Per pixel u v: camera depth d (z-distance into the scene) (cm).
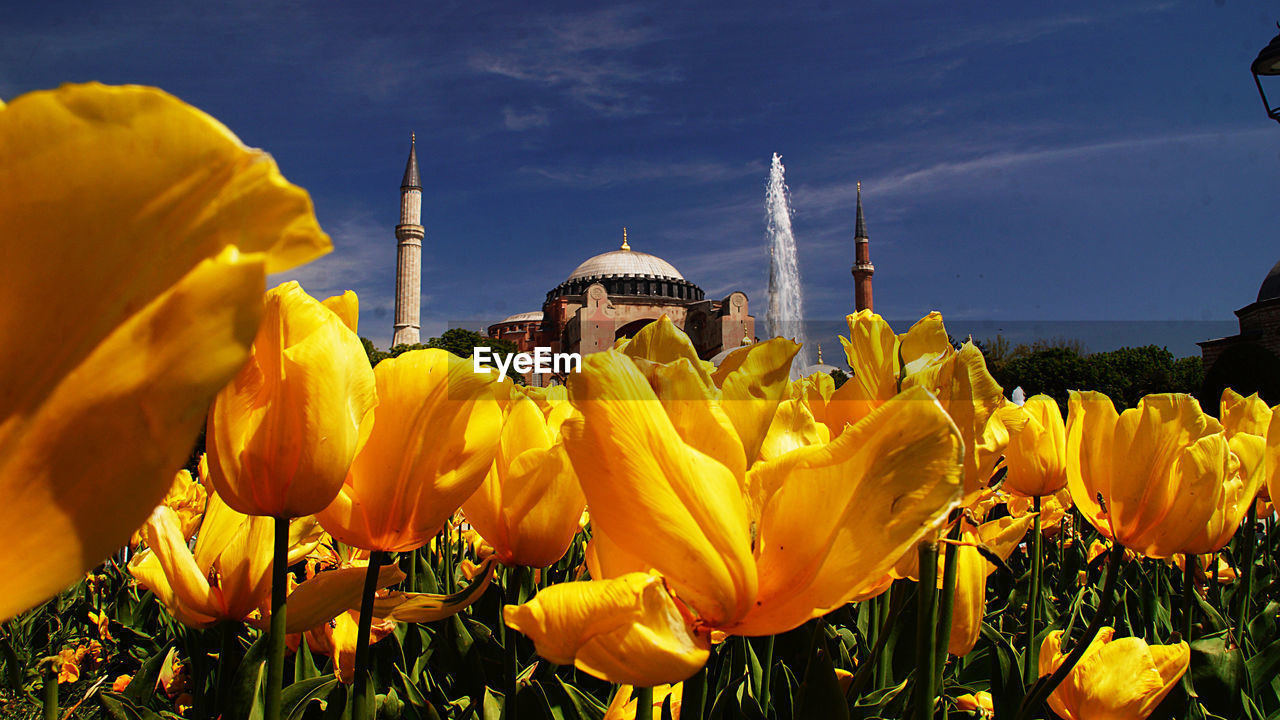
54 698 132
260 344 75
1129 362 3102
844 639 195
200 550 110
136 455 25
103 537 25
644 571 65
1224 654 175
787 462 69
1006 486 199
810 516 62
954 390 90
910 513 56
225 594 107
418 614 97
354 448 77
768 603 62
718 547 60
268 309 75
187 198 23
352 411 76
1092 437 129
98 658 267
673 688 114
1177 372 3036
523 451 112
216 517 111
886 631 121
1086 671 136
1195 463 118
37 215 22
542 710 128
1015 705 163
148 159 22
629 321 7338
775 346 81
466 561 252
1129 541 124
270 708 84
